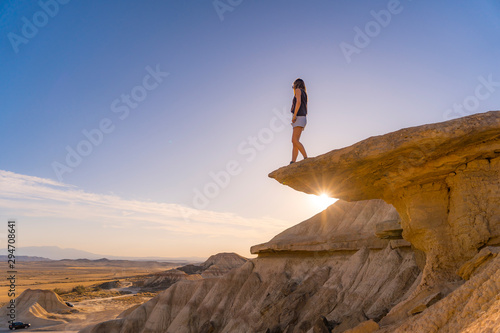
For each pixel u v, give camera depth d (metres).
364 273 30.22
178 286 49.34
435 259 11.11
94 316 74.25
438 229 11.16
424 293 10.80
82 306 88.00
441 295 10.11
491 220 10.28
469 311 7.53
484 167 10.54
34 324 66.00
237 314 39.03
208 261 156.88
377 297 26.52
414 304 10.88
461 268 10.05
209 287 47.09
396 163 10.77
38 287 125.19
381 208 39.06
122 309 83.12
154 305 48.22
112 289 129.62
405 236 13.02
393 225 21.95
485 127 9.12
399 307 11.40
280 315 32.28
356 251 35.09
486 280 7.96
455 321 7.74
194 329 41.62
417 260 19.44
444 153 10.28
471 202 10.54
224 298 43.56
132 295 112.25
